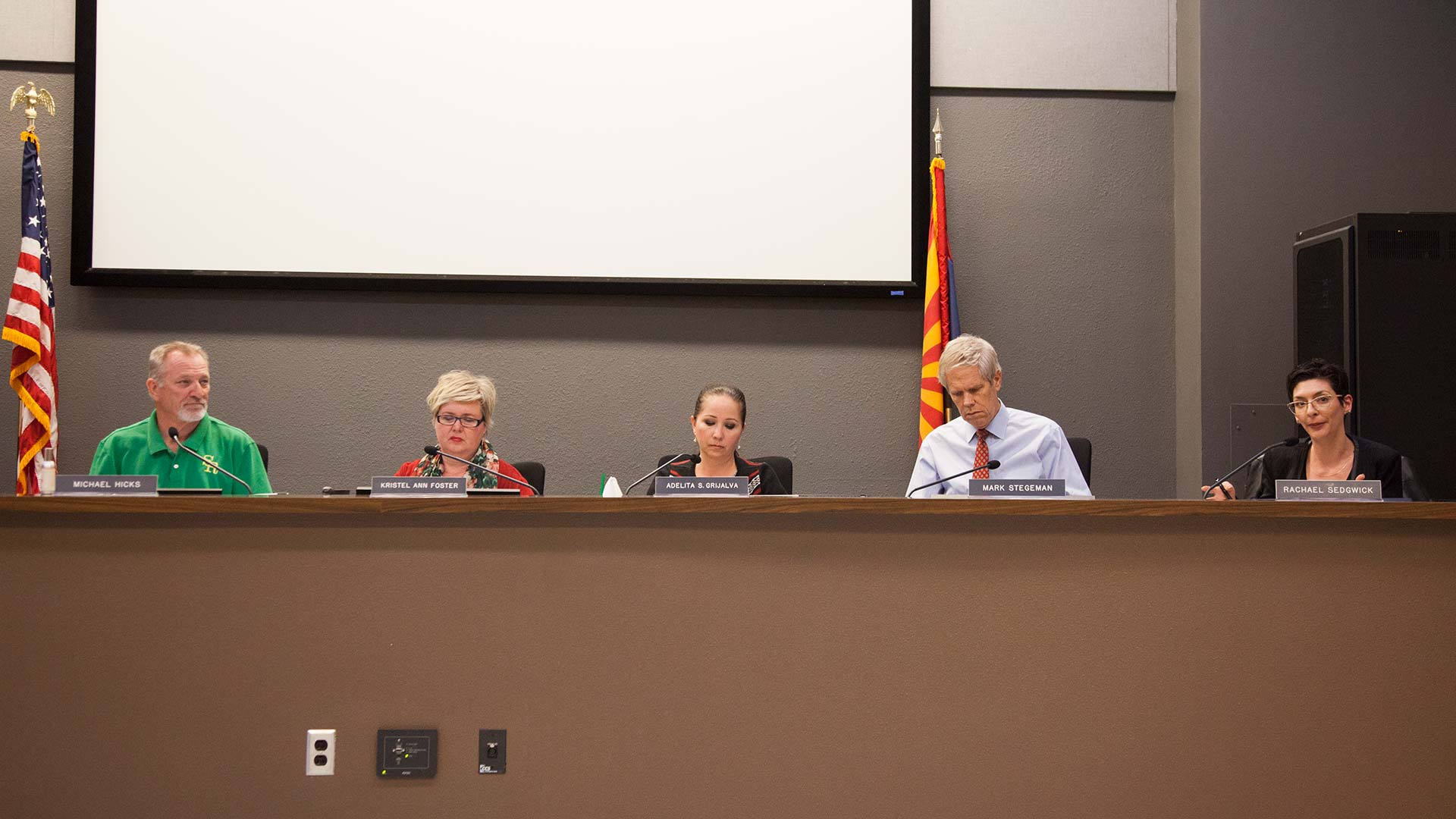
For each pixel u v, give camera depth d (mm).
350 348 3672
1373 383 3084
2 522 1666
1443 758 1707
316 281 3623
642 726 1705
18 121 3619
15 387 3209
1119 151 3891
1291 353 3689
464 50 3705
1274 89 3738
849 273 3760
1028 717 1716
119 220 3580
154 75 3607
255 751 1676
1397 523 1734
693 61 3754
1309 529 1736
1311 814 1705
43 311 3264
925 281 3730
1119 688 1720
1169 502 1725
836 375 3779
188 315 3625
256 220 3631
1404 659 1720
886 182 3768
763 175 3758
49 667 1660
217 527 1692
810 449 3770
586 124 3730
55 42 3623
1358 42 3756
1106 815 1706
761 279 3748
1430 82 3764
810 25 3775
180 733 1669
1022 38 3869
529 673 1706
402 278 3646
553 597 1714
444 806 1688
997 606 1727
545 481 3705
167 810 1660
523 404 3713
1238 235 3713
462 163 3697
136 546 1679
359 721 1688
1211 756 1712
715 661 1715
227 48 3633
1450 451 3084
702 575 1723
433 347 3695
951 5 3867
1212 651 1722
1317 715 1715
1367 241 3115
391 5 3689
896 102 3773
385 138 3678
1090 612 1729
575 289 3682
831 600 1726
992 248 3859
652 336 3754
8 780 1646
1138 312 3863
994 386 2713
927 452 2898
